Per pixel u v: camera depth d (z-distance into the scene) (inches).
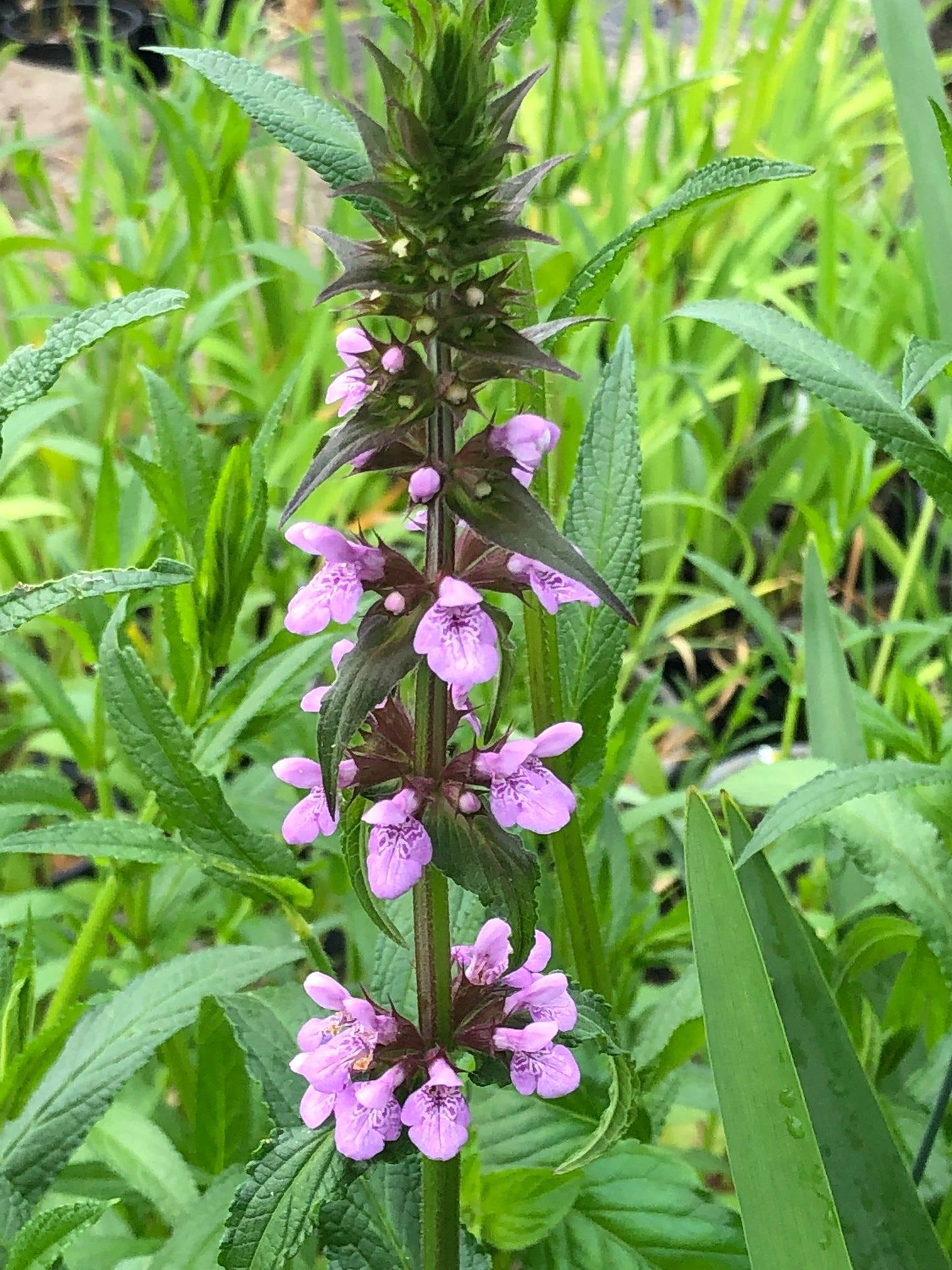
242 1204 7.1
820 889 14.6
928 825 10.0
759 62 26.6
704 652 23.5
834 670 12.3
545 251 16.2
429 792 6.7
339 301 20.1
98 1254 9.8
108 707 8.6
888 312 19.6
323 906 15.4
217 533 10.0
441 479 6.3
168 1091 14.7
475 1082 7.2
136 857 8.7
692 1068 12.2
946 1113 10.6
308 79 24.0
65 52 34.9
